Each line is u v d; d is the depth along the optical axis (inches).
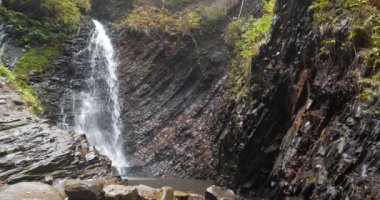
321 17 366.9
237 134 468.1
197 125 646.5
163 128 685.3
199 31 773.9
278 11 459.8
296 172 338.3
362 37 304.3
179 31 768.9
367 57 283.9
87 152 311.7
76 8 797.9
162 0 837.8
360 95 272.2
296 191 316.8
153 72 741.9
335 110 313.1
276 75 430.9
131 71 748.6
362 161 246.7
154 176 599.2
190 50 757.3
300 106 385.1
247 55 561.3
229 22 781.9
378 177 225.1
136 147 678.5
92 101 708.7
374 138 243.1
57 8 749.3
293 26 422.3
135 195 242.7
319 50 359.6
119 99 729.6
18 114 349.1
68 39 732.0
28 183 219.9
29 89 617.9
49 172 271.1
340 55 324.2
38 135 310.5
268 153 419.2
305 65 383.2
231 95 569.3
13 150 282.2
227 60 727.7
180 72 744.3
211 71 728.3
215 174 538.0
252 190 430.0
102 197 226.4
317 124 332.8
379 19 291.9
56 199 211.5
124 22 803.4
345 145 268.5
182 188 458.0
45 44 703.1
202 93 716.7
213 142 574.9
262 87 450.3
